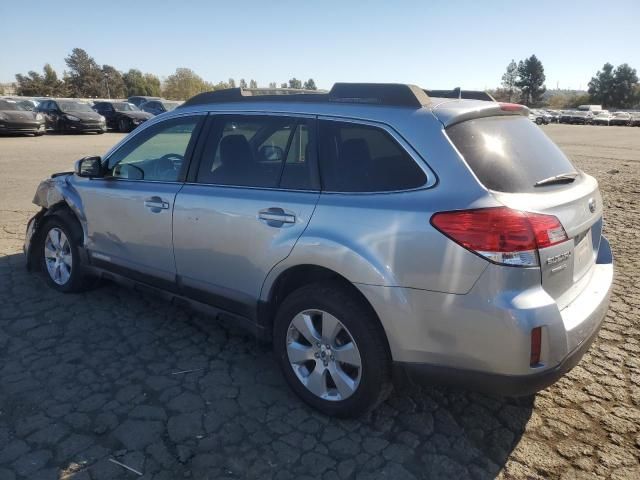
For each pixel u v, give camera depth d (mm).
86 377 3377
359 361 2809
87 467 2582
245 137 3428
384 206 2682
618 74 103438
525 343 2377
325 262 2820
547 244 2451
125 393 3211
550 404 3193
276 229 3051
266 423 2967
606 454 2754
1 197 9016
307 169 3072
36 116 23031
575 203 2730
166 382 3350
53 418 2945
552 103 115625
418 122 2734
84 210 4375
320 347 2984
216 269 3461
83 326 4102
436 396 3266
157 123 4023
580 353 2650
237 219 3250
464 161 2570
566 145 26312
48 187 4781
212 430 2891
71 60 97062
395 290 2605
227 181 3451
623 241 6891
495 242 2373
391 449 2773
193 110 3799
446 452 2758
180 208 3594
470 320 2459
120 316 4297
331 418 3020
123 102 29109
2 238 6438
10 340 3842
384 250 2631
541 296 2436
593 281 3076
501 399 3240
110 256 4254
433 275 2510
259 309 3268
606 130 46031
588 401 3225
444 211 2490
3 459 2611
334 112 3045
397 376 2754
